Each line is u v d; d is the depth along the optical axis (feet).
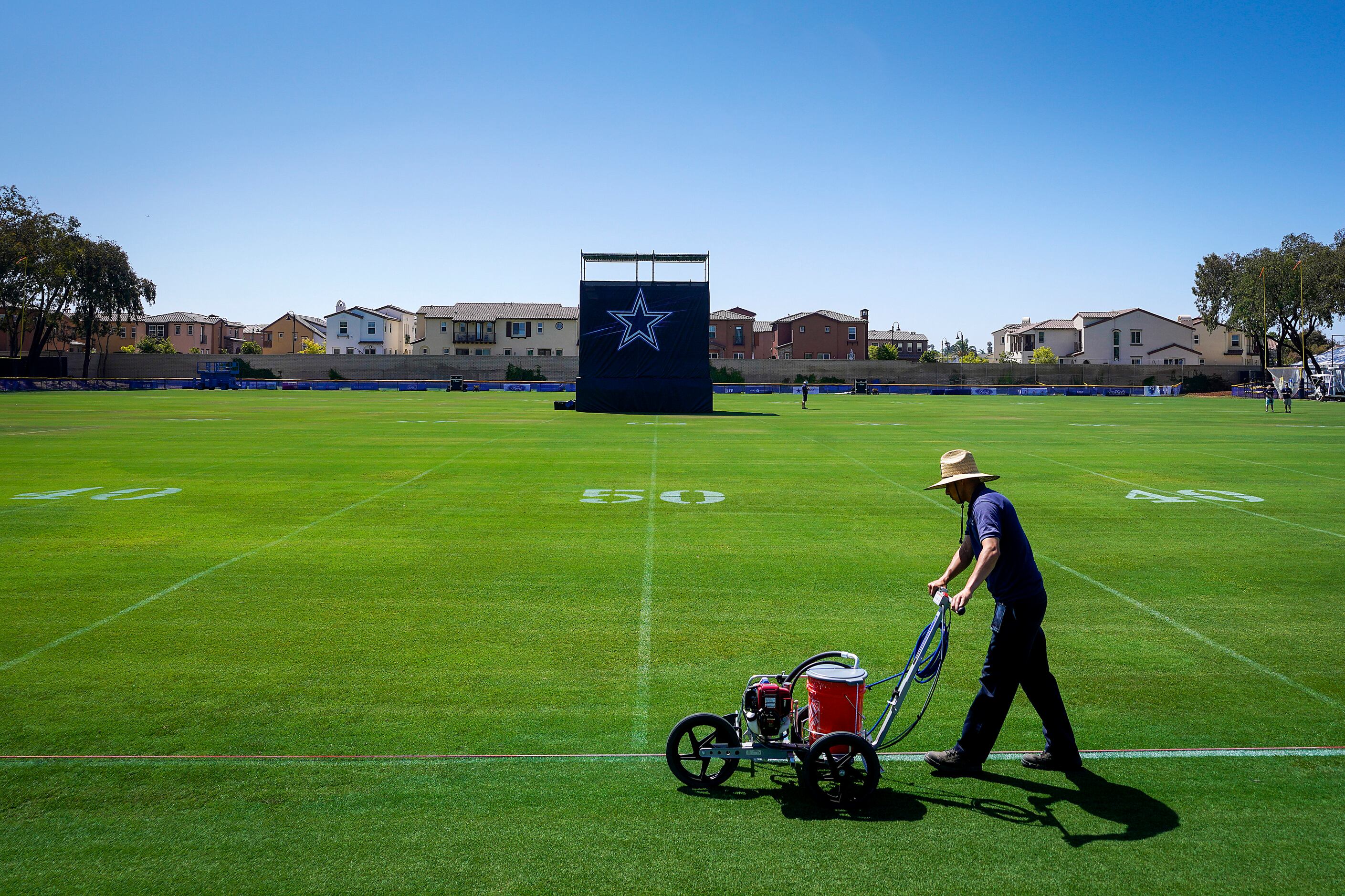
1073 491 54.19
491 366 271.90
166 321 354.54
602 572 32.89
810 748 15.17
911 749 17.88
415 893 12.66
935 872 13.32
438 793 15.76
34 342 239.30
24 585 30.50
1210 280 272.51
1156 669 22.63
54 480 55.93
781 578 32.09
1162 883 13.07
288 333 381.19
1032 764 16.92
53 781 16.15
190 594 29.50
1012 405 182.50
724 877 13.12
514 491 52.31
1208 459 71.82
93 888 12.75
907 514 45.62
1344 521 43.93
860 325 333.42
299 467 63.31
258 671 22.12
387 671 22.18
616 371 147.64
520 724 18.95
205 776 16.35
